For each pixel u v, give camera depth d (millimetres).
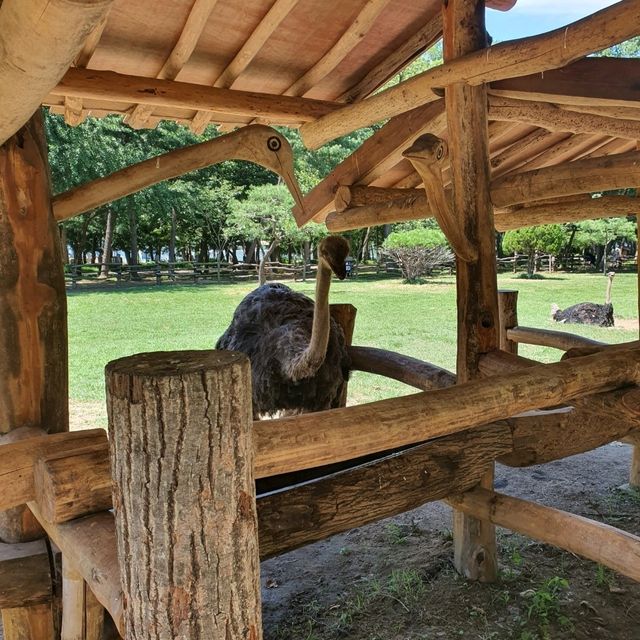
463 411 1912
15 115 1662
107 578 1320
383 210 4516
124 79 3762
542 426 2799
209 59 3973
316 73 4188
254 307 4230
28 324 2369
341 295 18812
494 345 3316
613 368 2328
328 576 3520
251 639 1152
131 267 25547
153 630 1099
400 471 2412
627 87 2701
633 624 3029
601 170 3082
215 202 26969
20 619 2191
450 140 3301
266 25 3529
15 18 1170
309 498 2191
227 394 1078
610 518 4156
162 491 1062
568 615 3092
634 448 4609
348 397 7355
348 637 2969
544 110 3945
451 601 3207
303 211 2781
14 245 2330
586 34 2426
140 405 1050
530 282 22906
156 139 24188
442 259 23406
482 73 2971
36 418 2402
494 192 3551
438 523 4102
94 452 1653
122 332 12461
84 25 1118
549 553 3682
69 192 2498
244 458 1112
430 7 3775
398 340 11086
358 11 3631
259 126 2693
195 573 1083
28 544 2234
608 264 29734
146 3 3340
